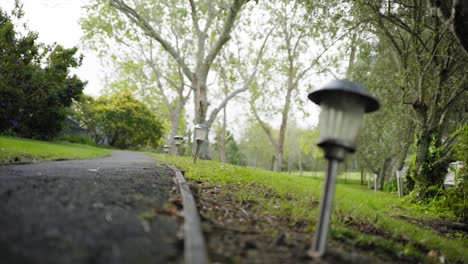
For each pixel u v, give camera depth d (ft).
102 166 19.79
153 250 5.01
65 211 6.47
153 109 102.83
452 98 27.68
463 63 25.71
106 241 5.10
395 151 54.19
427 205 25.44
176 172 17.42
